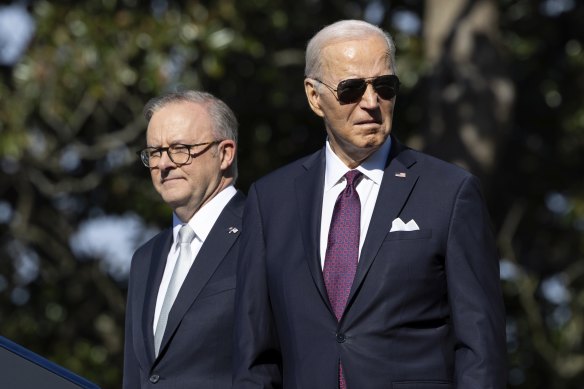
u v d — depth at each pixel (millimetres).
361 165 9758
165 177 11219
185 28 25094
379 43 9648
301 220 9742
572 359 32438
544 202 32500
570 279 32719
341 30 9688
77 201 30625
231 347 10789
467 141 25016
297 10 28234
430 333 9344
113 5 25469
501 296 9453
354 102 9516
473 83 25109
